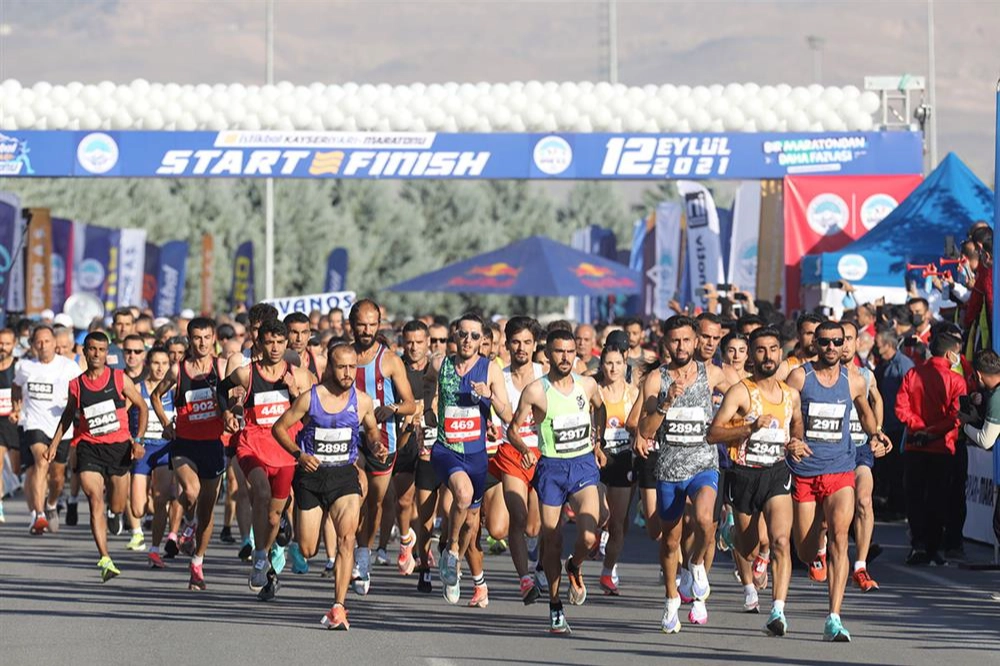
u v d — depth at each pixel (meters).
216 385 36.97
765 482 29.11
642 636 28.83
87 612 31.81
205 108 67.25
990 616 31.55
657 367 31.05
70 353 50.81
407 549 38.47
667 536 29.38
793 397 29.16
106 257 124.88
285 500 33.94
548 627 29.98
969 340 44.12
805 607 32.97
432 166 67.19
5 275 76.06
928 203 61.66
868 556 39.66
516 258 91.12
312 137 67.06
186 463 36.66
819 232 68.06
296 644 27.66
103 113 67.31
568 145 67.19
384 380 34.66
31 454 48.50
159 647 27.25
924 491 40.31
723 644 27.83
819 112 68.12
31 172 66.94
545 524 29.50
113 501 39.59
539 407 29.75
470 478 32.09
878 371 45.50
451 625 30.22
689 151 67.56
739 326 37.06
